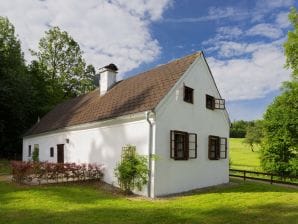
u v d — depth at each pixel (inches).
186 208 438.0
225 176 767.1
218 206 451.2
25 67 1573.6
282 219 376.2
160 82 660.1
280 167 1149.1
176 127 609.9
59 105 1270.9
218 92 763.4
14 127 1419.8
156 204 470.3
